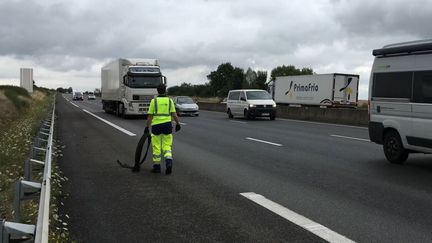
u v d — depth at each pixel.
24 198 5.24
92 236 5.55
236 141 16.14
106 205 7.03
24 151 11.27
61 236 5.11
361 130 21.62
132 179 9.08
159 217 6.35
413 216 6.32
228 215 6.41
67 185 8.52
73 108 49.97
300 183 8.58
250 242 5.28
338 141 16.16
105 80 38.97
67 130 20.91
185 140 16.50
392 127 10.92
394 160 10.96
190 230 5.75
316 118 30.08
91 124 24.94
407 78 10.45
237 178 9.10
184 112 35.91
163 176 9.38
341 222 6.03
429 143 9.81
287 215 6.38
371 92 11.64
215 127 23.14
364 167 10.44
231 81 150.00
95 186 8.42
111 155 12.56
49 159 7.07
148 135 10.07
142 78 30.16
